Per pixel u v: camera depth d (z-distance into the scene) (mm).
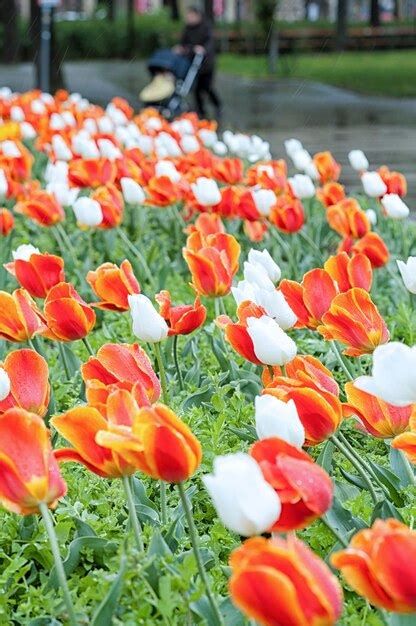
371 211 9664
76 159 11812
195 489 4836
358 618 3814
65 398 6184
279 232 10594
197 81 29531
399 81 43125
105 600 3432
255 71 50875
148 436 3055
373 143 23734
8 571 4129
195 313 5070
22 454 3156
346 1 61312
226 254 5797
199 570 3416
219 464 2611
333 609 2475
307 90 41062
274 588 2381
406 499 4586
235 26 69250
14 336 4969
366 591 2584
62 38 68250
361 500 4383
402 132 26047
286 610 2402
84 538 4234
